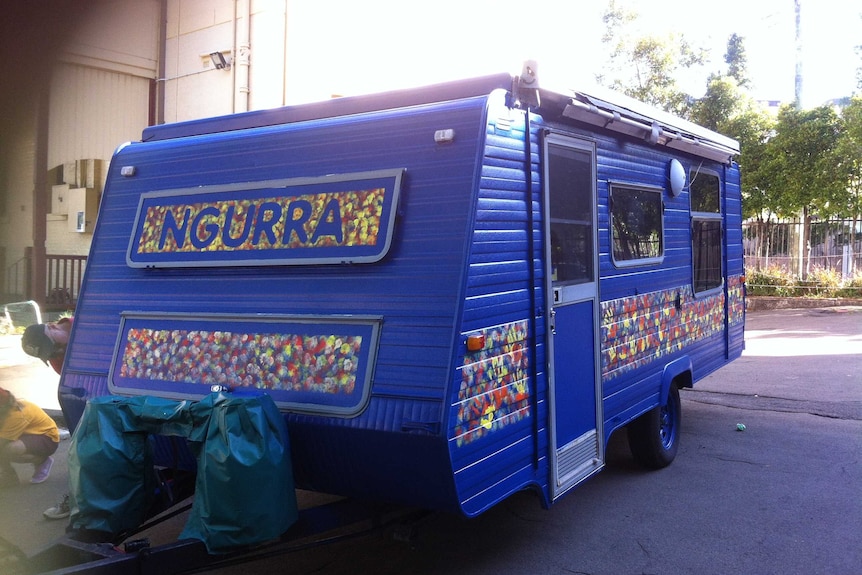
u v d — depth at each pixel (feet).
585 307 15.70
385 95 14.15
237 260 13.52
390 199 12.41
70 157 43.98
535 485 13.51
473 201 11.85
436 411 11.02
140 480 11.80
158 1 43.32
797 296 59.31
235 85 40.06
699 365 22.39
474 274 11.73
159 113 43.52
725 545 15.65
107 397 12.30
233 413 11.08
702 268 22.90
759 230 62.34
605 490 19.10
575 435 15.16
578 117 15.20
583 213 15.85
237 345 13.03
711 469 20.59
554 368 14.26
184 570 10.82
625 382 17.51
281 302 12.92
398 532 13.04
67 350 15.01
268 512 10.96
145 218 14.97
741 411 27.09
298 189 13.38
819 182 57.21
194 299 13.85
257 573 14.71
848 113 56.44
